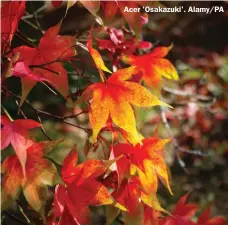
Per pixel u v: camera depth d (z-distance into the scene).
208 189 2.52
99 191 0.91
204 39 2.97
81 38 1.29
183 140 2.29
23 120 0.88
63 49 0.97
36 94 2.38
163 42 2.22
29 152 0.89
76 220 0.91
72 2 0.95
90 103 0.93
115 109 0.91
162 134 2.15
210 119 2.26
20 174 0.89
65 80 0.96
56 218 0.98
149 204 0.94
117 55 1.20
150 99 0.91
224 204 2.52
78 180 0.92
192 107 2.15
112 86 0.92
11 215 1.02
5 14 0.95
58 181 0.89
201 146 2.39
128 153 0.94
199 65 2.18
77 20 2.08
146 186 0.94
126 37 1.28
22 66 0.88
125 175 0.93
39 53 0.97
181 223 1.04
